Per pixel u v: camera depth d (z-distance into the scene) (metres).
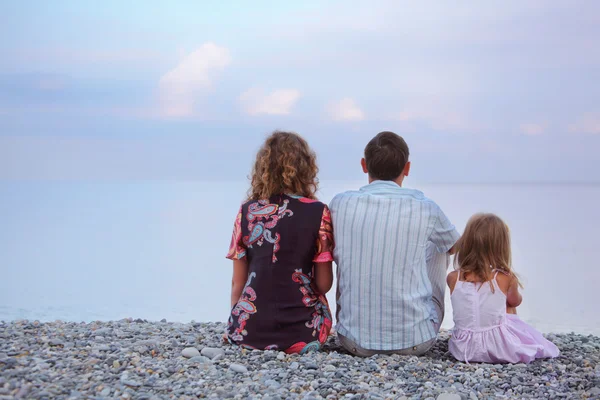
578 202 110.50
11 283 18.20
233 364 3.31
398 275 3.67
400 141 3.86
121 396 2.74
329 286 3.85
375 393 2.99
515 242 36.81
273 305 3.66
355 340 3.75
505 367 3.70
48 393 2.67
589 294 16.50
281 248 3.66
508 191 167.50
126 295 15.82
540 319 11.92
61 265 23.61
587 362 3.82
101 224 49.50
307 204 3.75
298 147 3.82
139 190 150.50
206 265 24.08
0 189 145.88
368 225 3.69
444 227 3.79
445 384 3.21
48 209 75.62
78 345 3.58
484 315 3.87
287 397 2.88
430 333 3.74
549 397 3.10
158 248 31.12
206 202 99.44
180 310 13.49
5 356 3.14
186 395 2.85
